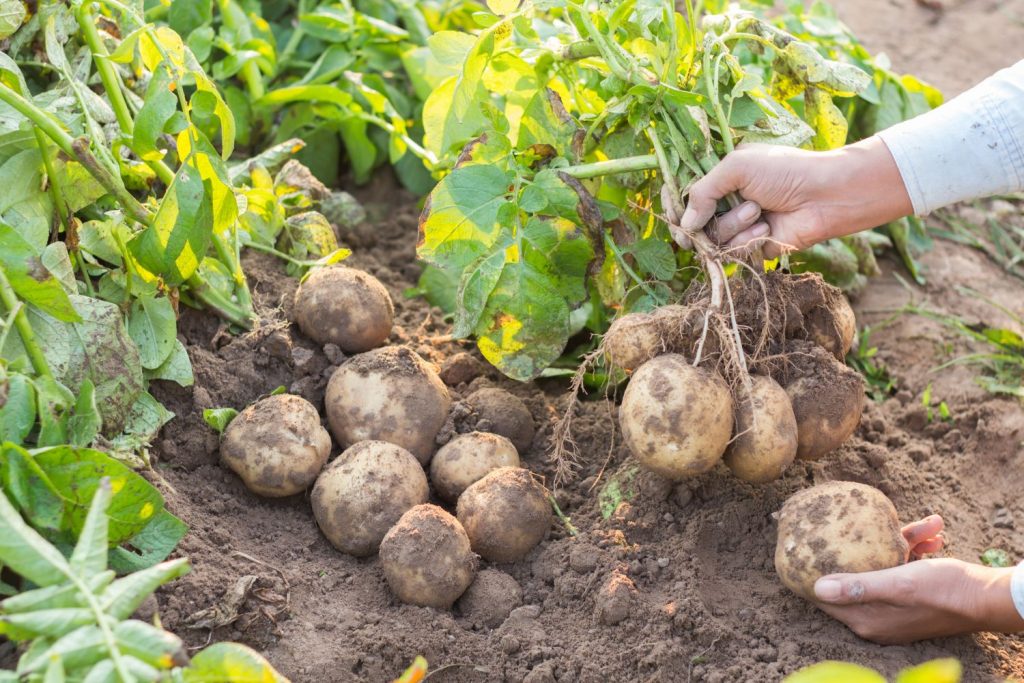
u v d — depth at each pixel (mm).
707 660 1152
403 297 1516
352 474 1216
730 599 1204
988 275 1695
